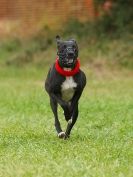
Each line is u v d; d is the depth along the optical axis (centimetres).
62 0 2859
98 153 982
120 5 2711
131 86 2166
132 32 2658
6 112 1548
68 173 856
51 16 2886
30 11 2938
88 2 2803
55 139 1120
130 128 1241
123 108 1557
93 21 2786
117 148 1023
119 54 2558
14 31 2961
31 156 972
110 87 2142
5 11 3025
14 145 1065
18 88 2131
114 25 2730
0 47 2884
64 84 1110
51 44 2762
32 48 2756
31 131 1209
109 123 1316
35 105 1627
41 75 2484
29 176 845
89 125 1290
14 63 2711
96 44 2661
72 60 1092
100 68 2506
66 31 2789
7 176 849
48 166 901
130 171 863
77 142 1086
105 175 844
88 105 1611
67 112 1124
